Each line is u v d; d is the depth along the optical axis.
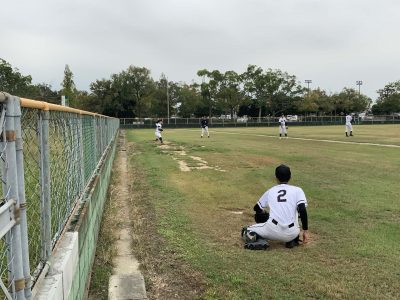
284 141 25.50
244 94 80.62
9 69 51.88
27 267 2.27
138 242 5.94
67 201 3.99
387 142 23.38
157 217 7.27
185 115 82.44
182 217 7.27
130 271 4.97
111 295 4.21
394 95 88.00
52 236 3.43
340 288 4.31
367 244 5.73
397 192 9.16
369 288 4.34
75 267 3.48
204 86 78.81
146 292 4.34
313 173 12.02
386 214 7.31
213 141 26.25
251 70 80.56
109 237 6.26
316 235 6.16
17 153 2.21
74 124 4.73
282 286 4.39
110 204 8.52
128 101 77.75
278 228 5.49
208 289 4.35
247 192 9.63
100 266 5.11
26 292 2.27
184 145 23.03
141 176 11.99
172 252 5.51
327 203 8.16
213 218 7.28
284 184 5.77
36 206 3.05
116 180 11.60
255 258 5.21
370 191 9.29
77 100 65.62
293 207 5.56
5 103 2.08
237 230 6.54
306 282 4.47
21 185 2.24
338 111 88.38
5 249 2.32
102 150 11.12
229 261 5.11
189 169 13.39
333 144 22.50
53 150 3.51
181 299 4.20
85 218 4.46
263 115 87.50
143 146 22.81
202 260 5.16
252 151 18.88
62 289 2.82
